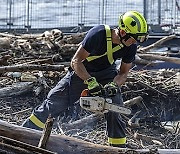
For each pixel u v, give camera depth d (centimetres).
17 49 1264
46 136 426
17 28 1855
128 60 629
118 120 659
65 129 879
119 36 589
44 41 1304
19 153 409
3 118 927
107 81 648
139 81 1087
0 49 1280
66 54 1230
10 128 448
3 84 1102
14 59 1167
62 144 456
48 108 666
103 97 594
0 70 832
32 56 1238
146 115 1053
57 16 1792
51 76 1109
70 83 657
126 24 576
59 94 664
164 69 1274
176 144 898
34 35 1402
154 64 1259
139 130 981
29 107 1033
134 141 875
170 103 1090
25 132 451
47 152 413
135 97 1077
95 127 909
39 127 670
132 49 615
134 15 581
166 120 1065
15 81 1102
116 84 624
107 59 620
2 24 1889
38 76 1094
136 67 1262
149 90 1092
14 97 1059
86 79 596
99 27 597
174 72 1227
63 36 1352
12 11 1859
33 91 1080
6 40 1293
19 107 1030
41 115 667
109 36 593
